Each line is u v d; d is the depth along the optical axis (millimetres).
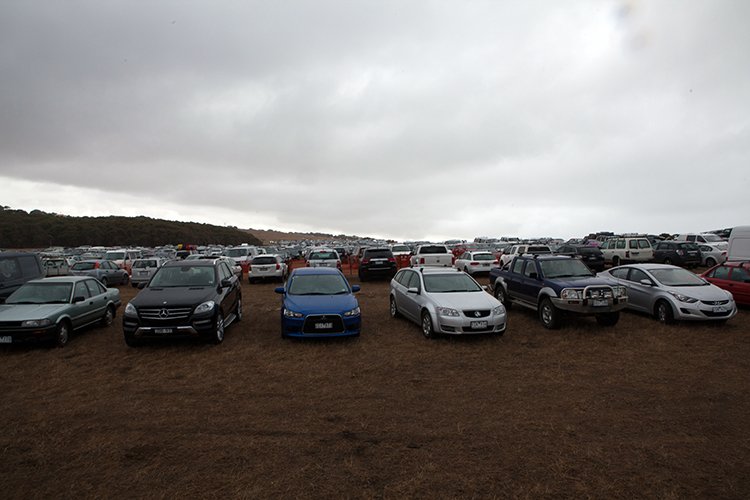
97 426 4855
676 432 4574
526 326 10031
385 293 16641
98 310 10164
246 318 11656
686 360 7199
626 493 3467
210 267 9742
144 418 5066
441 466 3916
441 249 20766
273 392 5922
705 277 12539
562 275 10258
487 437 4496
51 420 5027
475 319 8492
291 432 4660
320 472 3836
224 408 5363
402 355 7723
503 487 3568
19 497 3492
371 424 4852
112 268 20984
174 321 8109
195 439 4512
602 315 9945
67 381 6434
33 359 7637
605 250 27141
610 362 7156
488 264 21344
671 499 3379
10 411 5309
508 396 5691
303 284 9703
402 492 3508
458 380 6363
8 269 11398
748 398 5523
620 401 5469
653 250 25953
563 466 3898
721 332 9078
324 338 9062
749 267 11562
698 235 30031
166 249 51781
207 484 3652
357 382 6309
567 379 6336
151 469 3910
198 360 7508
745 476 3707
